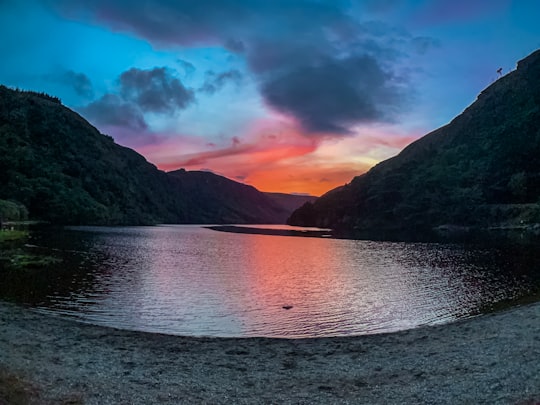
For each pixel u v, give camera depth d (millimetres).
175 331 27734
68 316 30391
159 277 52406
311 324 30453
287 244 128625
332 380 17312
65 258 66125
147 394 15188
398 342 23469
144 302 36719
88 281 45969
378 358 20484
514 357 18312
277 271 62469
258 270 63312
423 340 23406
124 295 39375
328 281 52375
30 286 40781
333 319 32062
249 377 17766
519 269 60531
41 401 13570
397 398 14820
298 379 17484
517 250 92500
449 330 24938
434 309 35531
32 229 145500
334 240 150250
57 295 37562
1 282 41875
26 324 24891
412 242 132250
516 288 44500
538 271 57938
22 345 20547
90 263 62219
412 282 50969
